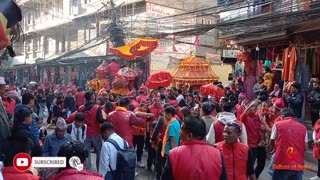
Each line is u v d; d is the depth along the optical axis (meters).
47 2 35.47
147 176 8.95
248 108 7.45
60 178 3.03
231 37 15.30
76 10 30.95
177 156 3.66
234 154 4.64
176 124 7.27
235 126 4.68
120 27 18.83
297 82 12.16
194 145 3.70
